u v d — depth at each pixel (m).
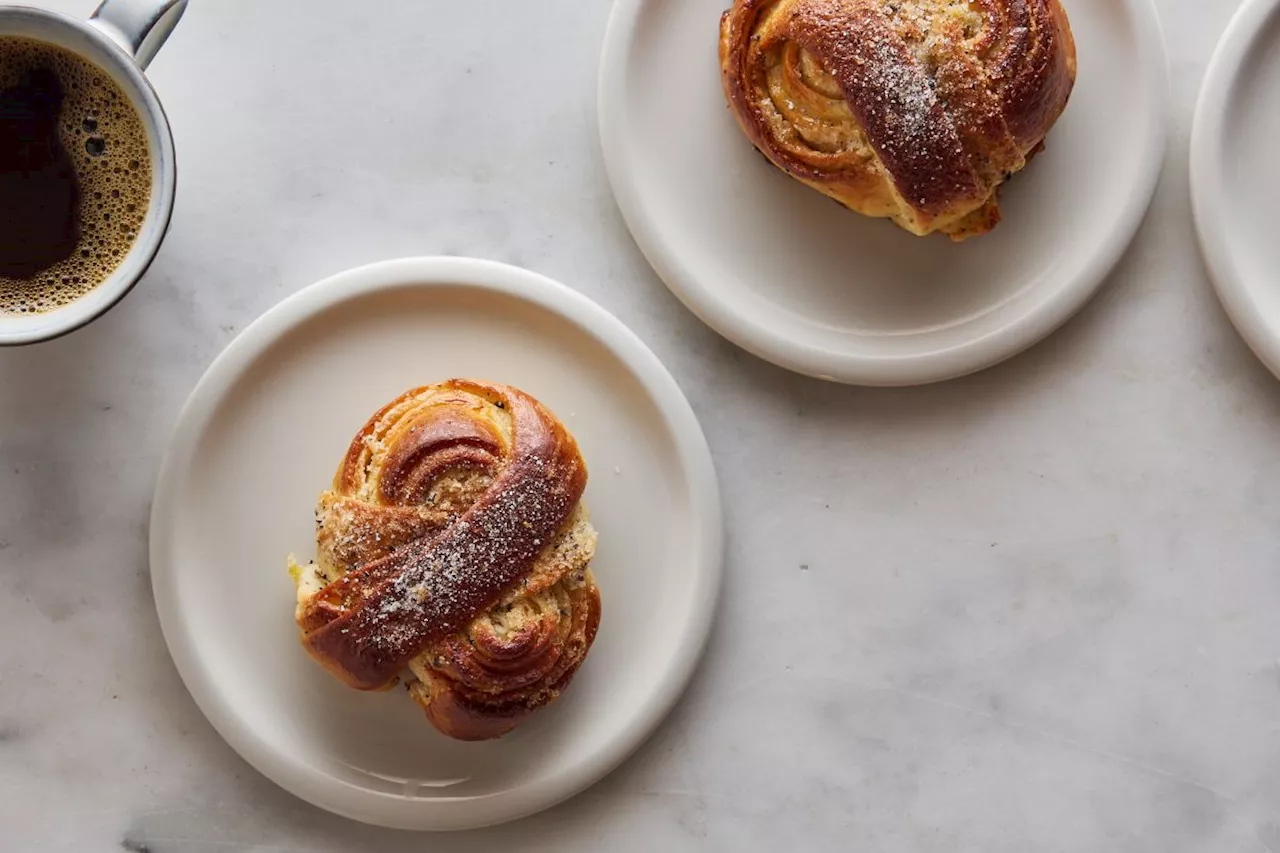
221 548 0.69
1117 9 0.69
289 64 0.70
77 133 0.66
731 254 0.70
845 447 0.71
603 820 0.71
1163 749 0.71
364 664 0.65
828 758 0.71
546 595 0.66
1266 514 0.71
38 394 0.70
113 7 0.64
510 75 0.70
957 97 0.65
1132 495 0.71
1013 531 0.71
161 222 0.65
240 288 0.70
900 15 0.66
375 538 0.65
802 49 0.66
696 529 0.69
